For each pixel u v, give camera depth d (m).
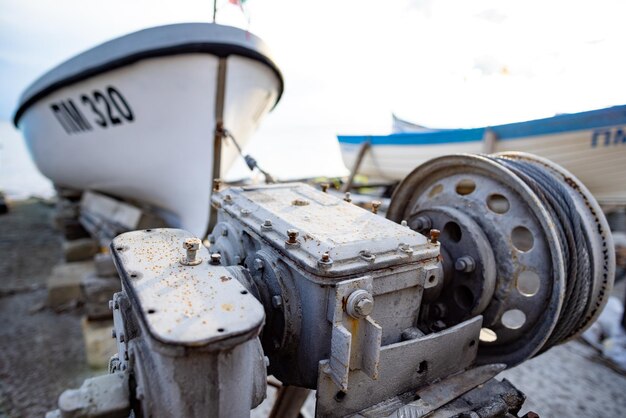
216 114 4.13
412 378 1.27
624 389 3.59
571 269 1.50
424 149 5.31
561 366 3.94
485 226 1.62
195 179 4.52
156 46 3.70
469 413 1.19
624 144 3.71
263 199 1.56
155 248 1.23
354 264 1.12
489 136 4.51
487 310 1.60
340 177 7.03
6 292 5.57
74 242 6.00
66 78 4.38
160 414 0.87
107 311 4.51
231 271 1.26
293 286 1.22
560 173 1.78
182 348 0.78
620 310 4.79
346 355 1.02
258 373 1.04
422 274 1.26
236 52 3.81
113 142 4.69
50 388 3.66
